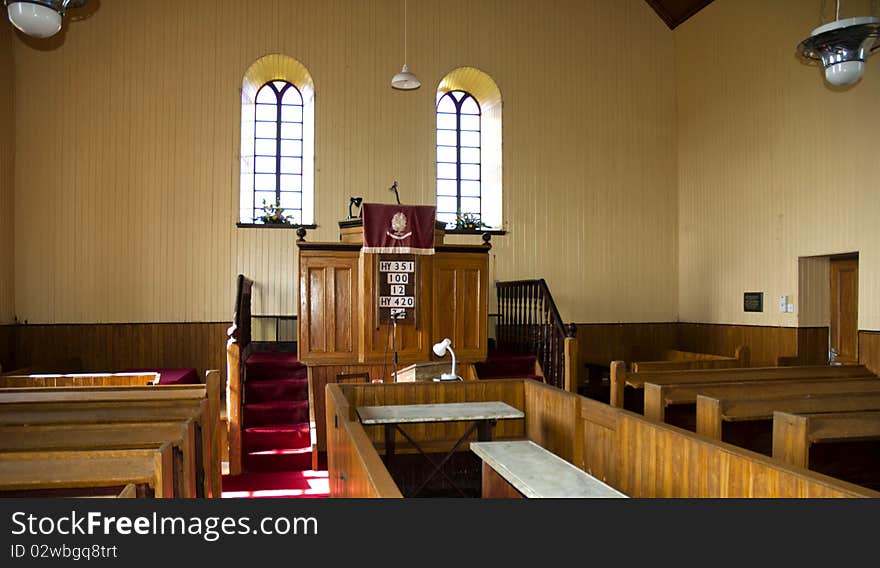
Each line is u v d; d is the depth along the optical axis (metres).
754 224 10.54
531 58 11.85
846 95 8.90
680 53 12.42
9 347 9.82
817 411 5.45
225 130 10.72
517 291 10.30
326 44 11.06
